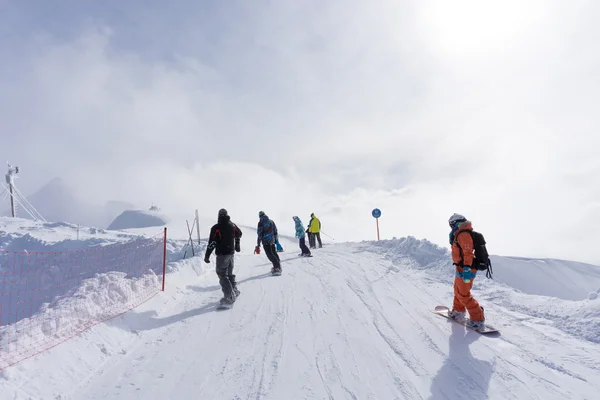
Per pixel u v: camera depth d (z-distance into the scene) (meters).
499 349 3.64
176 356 3.92
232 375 3.42
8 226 16.30
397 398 2.88
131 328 4.72
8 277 9.59
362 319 4.81
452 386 3.00
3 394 2.85
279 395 3.01
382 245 11.23
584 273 7.80
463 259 4.21
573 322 4.05
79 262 10.35
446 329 4.29
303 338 4.26
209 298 6.33
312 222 14.73
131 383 3.34
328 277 7.57
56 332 4.00
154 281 6.34
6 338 3.59
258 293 6.50
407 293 5.97
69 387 3.24
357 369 3.41
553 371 3.14
